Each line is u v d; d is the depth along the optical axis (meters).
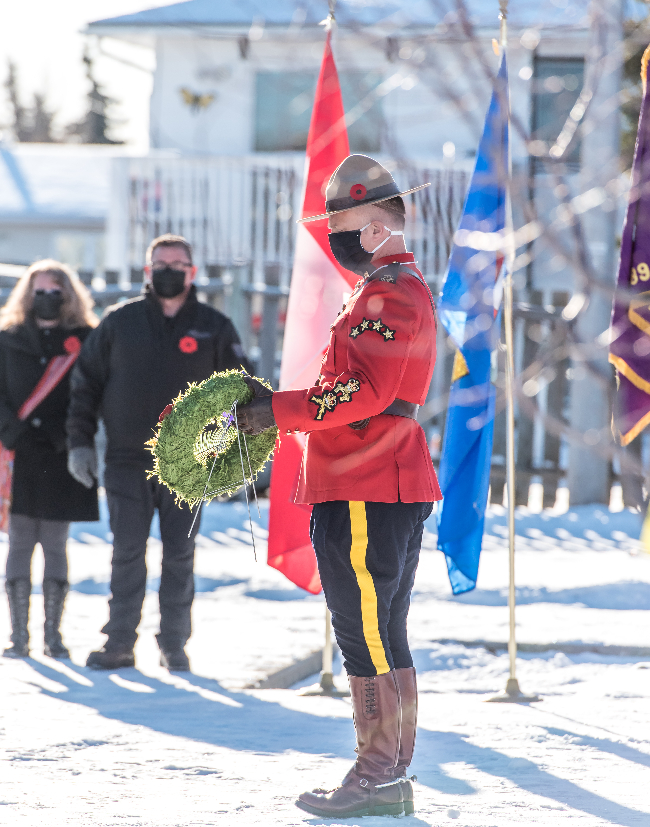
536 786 9.25
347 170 8.79
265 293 30.20
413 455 8.64
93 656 14.80
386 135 6.17
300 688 14.71
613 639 16.91
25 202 77.00
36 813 8.30
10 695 12.91
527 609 19.58
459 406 13.27
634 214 11.34
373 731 8.59
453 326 12.58
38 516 15.38
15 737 10.82
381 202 8.70
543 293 28.72
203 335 14.86
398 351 8.27
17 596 15.66
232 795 8.89
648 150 10.65
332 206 8.79
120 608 14.84
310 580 14.10
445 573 22.41
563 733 11.30
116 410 14.80
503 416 30.50
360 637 8.59
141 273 29.91
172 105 44.69
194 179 44.06
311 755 10.23
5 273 26.53
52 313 15.59
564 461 36.97
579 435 4.89
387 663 8.68
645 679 14.53
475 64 5.02
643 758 10.26
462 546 13.43
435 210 7.74
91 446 15.13
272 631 17.66
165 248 14.61
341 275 13.63
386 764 8.58
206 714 12.09
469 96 4.86
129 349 14.70
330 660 13.79
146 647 16.70
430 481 8.77
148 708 12.34
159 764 9.88
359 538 8.47
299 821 8.18
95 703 12.58
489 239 5.79
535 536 26.92
